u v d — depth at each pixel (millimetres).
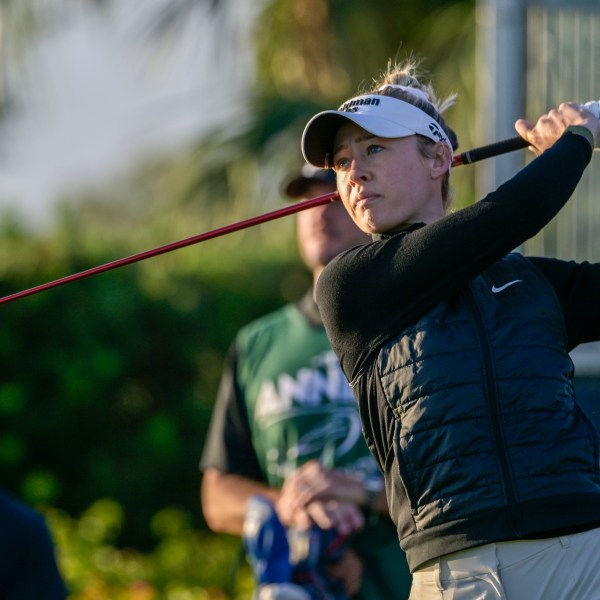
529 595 9891
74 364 30828
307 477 16688
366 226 11125
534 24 18266
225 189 33938
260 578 16156
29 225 32656
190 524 30750
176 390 31688
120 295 31438
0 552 10820
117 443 31234
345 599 16438
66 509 30875
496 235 10250
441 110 11922
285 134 33219
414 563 10336
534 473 9898
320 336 17891
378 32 33656
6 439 30391
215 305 32125
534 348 10219
